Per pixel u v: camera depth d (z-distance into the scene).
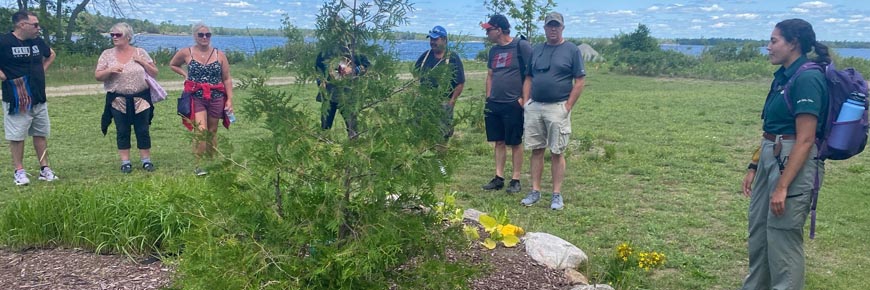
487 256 4.64
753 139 11.86
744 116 15.48
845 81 3.68
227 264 3.04
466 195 7.25
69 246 4.79
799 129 3.67
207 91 7.59
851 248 5.63
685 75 31.39
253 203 3.13
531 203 6.88
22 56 6.98
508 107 7.14
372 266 3.01
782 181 3.75
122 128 7.94
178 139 10.71
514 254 4.72
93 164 8.49
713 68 31.30
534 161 6.88
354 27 3.17
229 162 3.18
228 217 3.15
